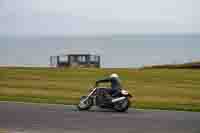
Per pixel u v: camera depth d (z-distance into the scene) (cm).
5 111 4278
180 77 8362
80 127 3353
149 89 6669
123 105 4350
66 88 6775
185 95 5975
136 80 7938
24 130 3203
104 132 3144
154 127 3369
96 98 4422
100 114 4128
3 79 8050
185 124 3525
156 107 4709
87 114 4119
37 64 19462
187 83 7469
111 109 4547
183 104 5019
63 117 3894
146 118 3869
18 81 7762
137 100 5428
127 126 3416
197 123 3588
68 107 4641
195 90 6538
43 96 5744
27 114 4066
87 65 13125
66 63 13275
